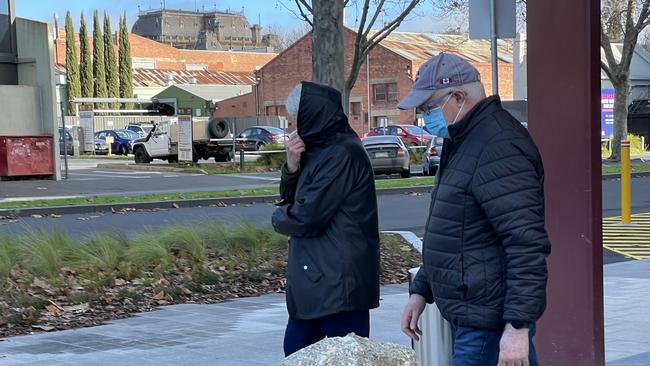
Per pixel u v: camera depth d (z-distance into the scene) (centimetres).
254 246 1030
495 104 336
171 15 16838
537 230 311
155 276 905
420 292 379
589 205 423
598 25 421
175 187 2352
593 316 425
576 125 425
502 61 5669
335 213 400
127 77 7875
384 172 2666
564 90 429
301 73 6462
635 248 1255
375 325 709
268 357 603
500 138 322
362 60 1251
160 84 8569
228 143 3453
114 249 942
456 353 339
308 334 423
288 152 411
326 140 407
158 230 1082
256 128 4131
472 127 331
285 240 1052
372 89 5859
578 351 429
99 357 609
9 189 2252
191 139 3241
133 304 826
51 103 2581
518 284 310
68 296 820
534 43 438
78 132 4894
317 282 401
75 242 966
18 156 2528
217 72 9131
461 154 330
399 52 5700
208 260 979
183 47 16812
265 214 1708
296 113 405
